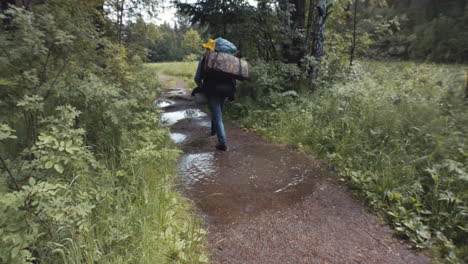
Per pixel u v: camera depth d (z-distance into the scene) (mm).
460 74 5344
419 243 2209
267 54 7922
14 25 2283
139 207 2242
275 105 6027
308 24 7547
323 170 3615
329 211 2697
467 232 2203
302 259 2061
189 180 3340
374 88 5121
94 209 2033
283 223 2500
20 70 2279
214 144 4672
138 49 5566
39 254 1557
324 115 5035
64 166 2227
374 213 2648
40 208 1431
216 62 3889
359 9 9156
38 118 2367
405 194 2699
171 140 4613
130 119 3465
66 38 2375
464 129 3438
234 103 6961
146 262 1767
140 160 2652
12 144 2482
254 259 2049
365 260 2057
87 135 3047
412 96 4648
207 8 7758
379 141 3725
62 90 2480
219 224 2473
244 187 3176
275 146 4586
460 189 2570
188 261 1936
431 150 3215
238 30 7160
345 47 8938
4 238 1272
